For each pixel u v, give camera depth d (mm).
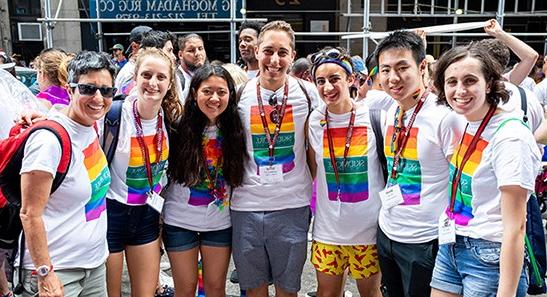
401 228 2531
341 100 2688
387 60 2455
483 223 2078
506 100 2049
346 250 2840
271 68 2787
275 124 2857
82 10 10195
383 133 2736
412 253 2498
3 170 2131
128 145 2693
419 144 2457
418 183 2484
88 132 2285
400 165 2545
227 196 2926
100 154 2395
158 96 2668
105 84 2201
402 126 2543
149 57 2662
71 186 2205
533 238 2217
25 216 2076
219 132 2846
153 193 2809
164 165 2842
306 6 10461
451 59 2080
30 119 2283
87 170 2281
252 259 2934
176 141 2857
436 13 9633
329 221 2832
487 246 2070
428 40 9789
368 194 2762
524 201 1924
